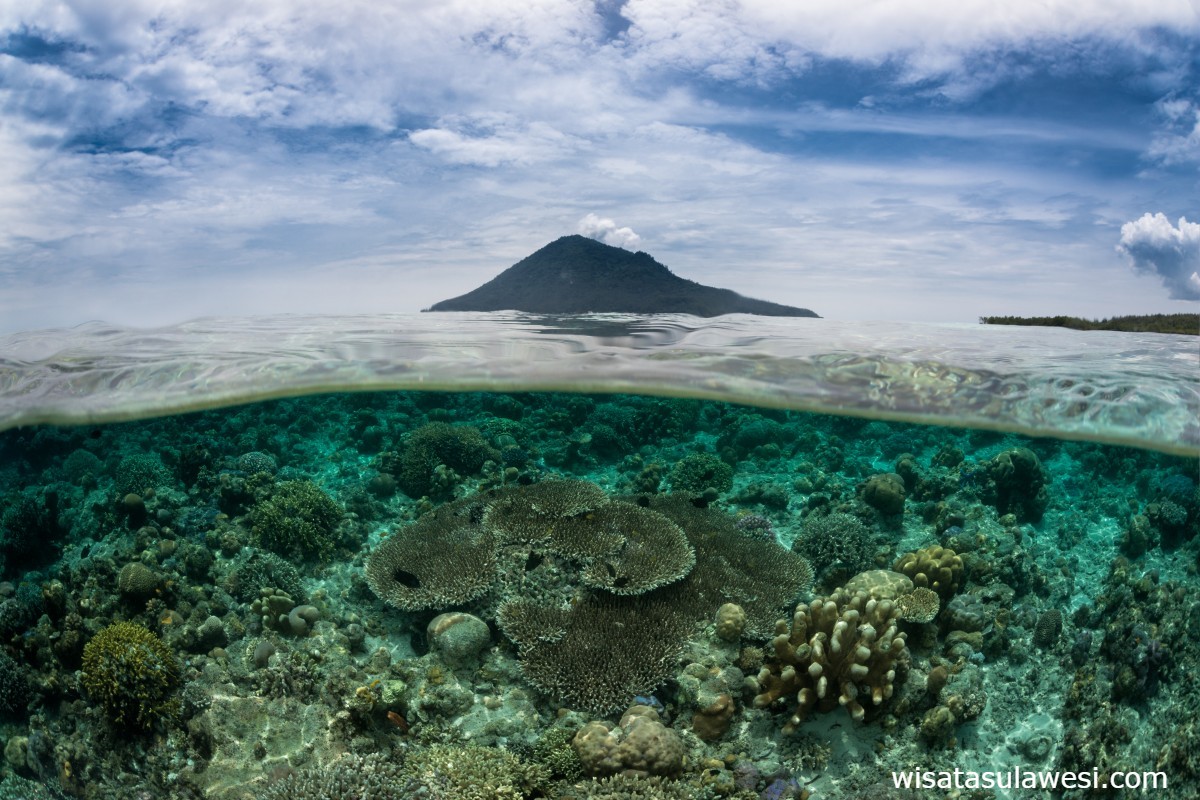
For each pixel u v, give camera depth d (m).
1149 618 2.17
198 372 2.71
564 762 1.67
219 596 2.25
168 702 1.89
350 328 3.42
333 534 2.59
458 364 2.81
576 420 4.08
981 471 2.95
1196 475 2.92
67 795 1.83
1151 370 2.56
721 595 2.17
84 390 2.69
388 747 1.77
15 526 2.73
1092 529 2.87
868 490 2.84
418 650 2.07
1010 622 2.23
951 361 2.67
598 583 2.08
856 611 1.80
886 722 1.83
